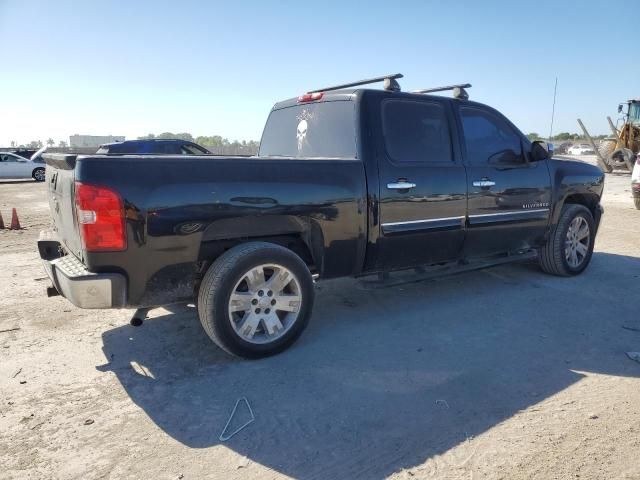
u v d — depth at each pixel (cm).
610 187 1864
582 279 611
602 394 334
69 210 349
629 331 445
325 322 468
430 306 512
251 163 370
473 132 512
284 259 382
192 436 289
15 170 2691
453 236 492
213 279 358
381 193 434
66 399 329
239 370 370
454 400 327
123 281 332
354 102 443
